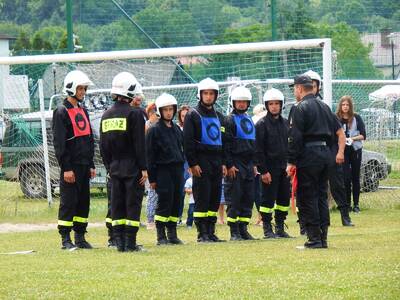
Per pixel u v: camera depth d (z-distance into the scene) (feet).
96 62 140.56
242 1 157.07
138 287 51.21
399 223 93.81
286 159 81.87
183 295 48.44
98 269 59.06
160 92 131.64
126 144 70.08
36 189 122.42
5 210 114.01
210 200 79.61
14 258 67.05
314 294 47.91
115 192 70.59
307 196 69.15
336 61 147.33
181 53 106.22
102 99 124.16
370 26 155.63
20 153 123.24
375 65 155.22
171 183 78.07
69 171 73.41
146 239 82.79
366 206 111.86
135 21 158.71
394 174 130.41
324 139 69.15
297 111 68.90
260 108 97.66
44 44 209.77
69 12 141.08
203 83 78.69
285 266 58.08
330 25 154.61
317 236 69.41
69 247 74.38
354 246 70.33
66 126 73.51
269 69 143.33
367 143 128.88
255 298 47.21
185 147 78.13
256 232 88.58
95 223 102.42
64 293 49.96
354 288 49.29
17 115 124.77
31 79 140.87
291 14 152.76
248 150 80.84
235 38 155.63
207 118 78.79
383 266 56.75
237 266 58.65
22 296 49.42
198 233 79.87
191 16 158.40
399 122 129.29
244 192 81.15
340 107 102.63
